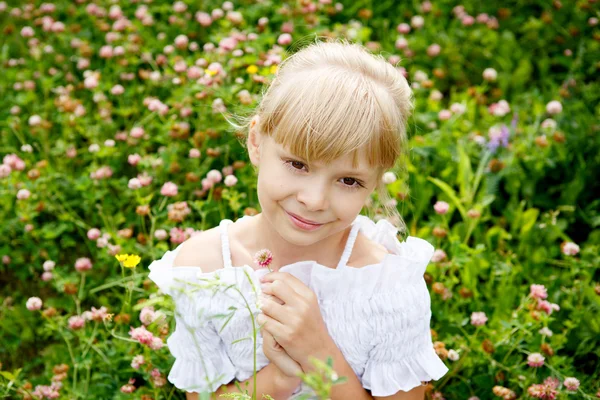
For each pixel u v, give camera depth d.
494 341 2.29
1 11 4.33
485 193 2.92
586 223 2.95
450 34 3.99
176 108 3.07
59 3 4.21
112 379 2.23
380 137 1.53
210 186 2.69
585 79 3.74
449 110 3.40
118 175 3.07
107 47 3.52
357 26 3.74
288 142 1.51
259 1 3.84
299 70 1.60
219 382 1.75
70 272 2.81
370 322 1.73
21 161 2.88
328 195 1.53
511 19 4.20
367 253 1.80
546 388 2.09
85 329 2.35
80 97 3.54
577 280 2.53
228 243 1.80
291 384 1.70
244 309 1.71
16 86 3.46
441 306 2.42
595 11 4.10
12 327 2.58
